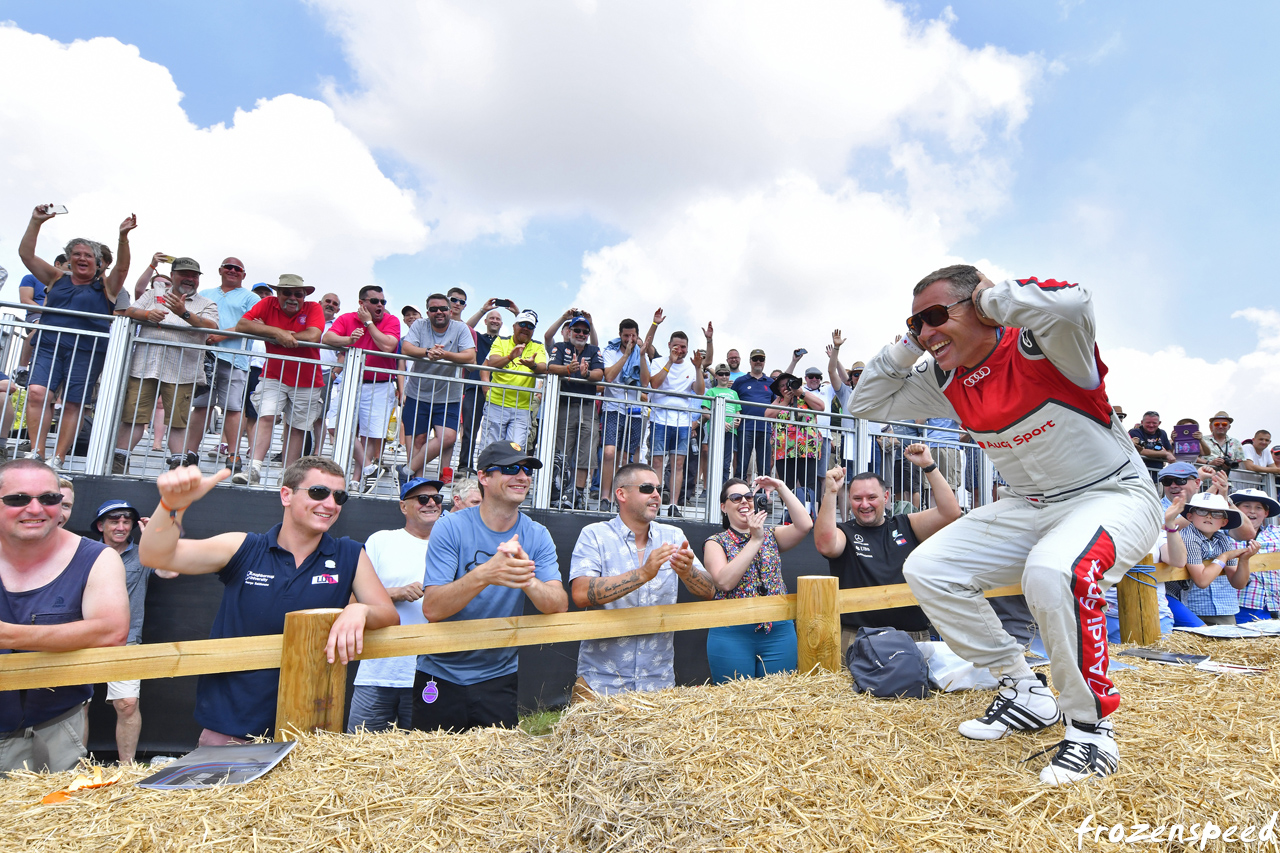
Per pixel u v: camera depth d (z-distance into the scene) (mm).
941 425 8586
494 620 2855
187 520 5262
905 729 2502
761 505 4617
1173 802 1961
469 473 6156
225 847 1748
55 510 2693
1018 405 2461
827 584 3426
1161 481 5371
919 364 2996
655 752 2166
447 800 1995
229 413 6148
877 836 1812
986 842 1786
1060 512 2561
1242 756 2270
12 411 5445
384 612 2729
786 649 4270
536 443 6746
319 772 2135
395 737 2424
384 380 6512
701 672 6703
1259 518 6168
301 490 3109
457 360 6500
